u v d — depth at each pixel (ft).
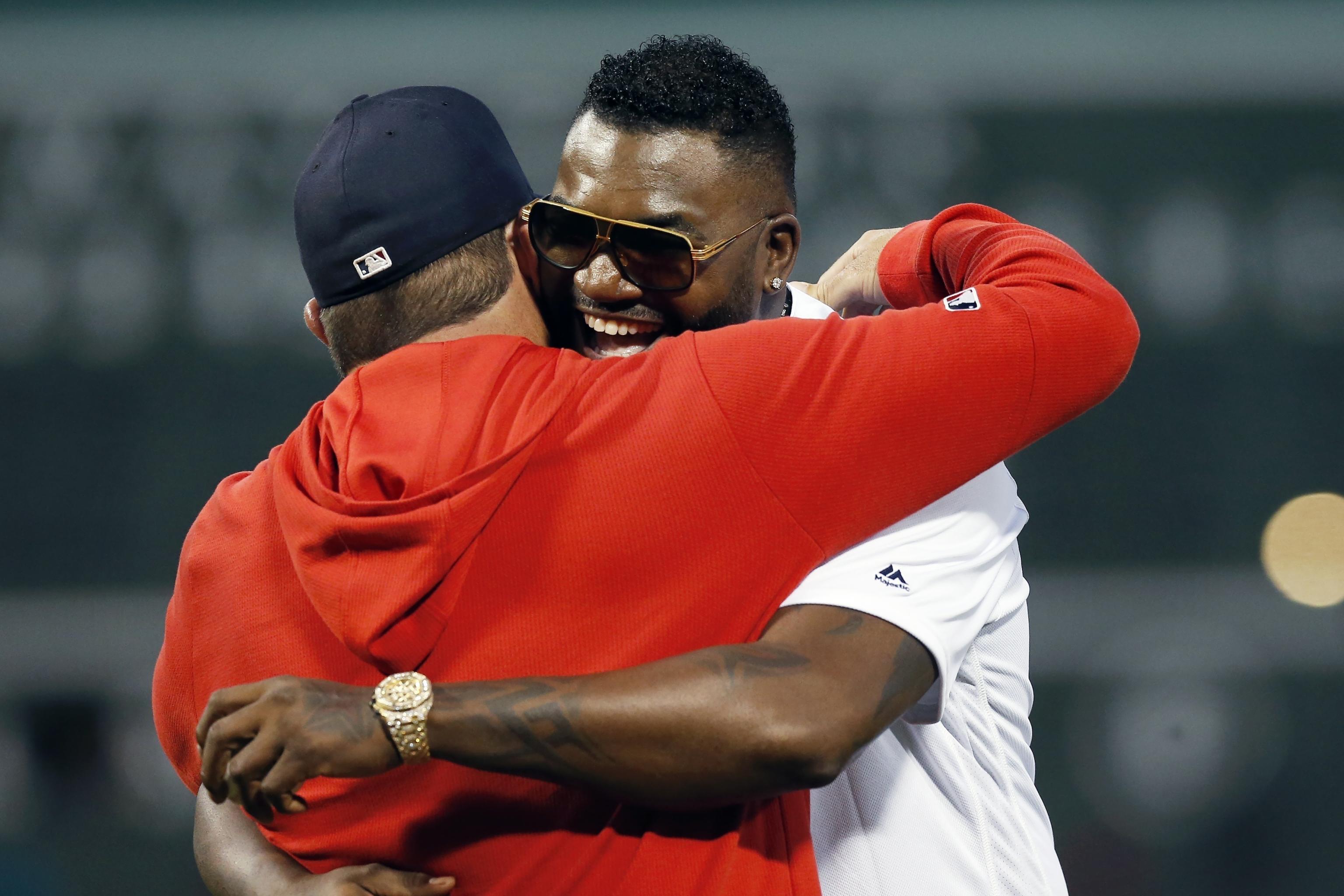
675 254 19.10
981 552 17.67
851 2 98.58
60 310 95.30
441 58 98.48
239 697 14.87
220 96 97.25
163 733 18.47
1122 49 97.50
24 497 94.12
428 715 14.60
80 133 96.73
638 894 15.89
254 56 97.66
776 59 98.02
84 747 86.89
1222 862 82.94
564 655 15.67
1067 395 16.75
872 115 98.32
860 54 98.63
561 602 15.71
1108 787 86.02
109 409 95.09
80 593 93.09
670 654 15.78
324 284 18.35
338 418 16.62
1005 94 97.45
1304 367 94.99
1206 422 94.58
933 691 16.79
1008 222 20.44
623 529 15.71
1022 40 97.30
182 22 97.60
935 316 16.70
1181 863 83.20
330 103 97.76
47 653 90.79
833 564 16.34
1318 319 95.20
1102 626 91.09
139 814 83.61
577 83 97.30
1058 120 97.45
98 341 95.35
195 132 97.04
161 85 97.19
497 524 15.74
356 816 16.76
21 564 93.30
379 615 15.21
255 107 97.35
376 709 14.61
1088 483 93.86
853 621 15.81
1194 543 92.27
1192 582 91.45
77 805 83.92
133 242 95.86
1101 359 17.02
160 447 94.89
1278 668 88.84
